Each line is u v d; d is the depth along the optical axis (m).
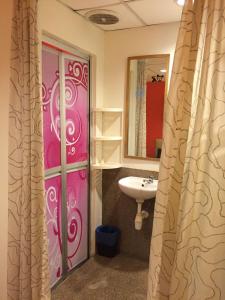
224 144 1.20
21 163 1.76
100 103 2.76
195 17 1.28
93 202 2.84
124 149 2.78
